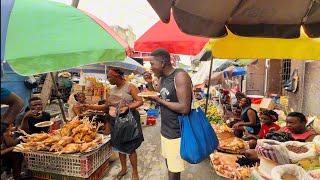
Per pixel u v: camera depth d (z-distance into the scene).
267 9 1.93
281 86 8.46
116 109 3.62
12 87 6.44
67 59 1.97
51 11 2.14
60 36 2.03
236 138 4.54
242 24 2.07
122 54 2.34
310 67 5.48
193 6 1.75
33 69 1.81
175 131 2.76
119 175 3.86
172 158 2.82
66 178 3.37
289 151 2.41
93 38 2.20
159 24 3.52
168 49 3.33
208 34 1.92
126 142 3.54
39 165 3.46
